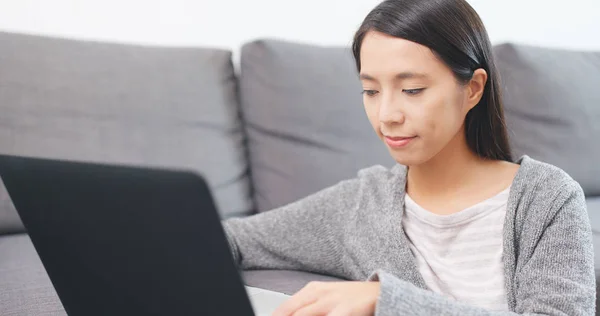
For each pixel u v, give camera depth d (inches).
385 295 23.6
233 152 58.6
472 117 33.3
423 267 33.7
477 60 31.0
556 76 67.9
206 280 20.4
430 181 34.0
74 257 23.9
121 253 21.8
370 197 37.3
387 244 34.7
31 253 44.9
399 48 29.0
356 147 59.4
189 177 18.8
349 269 37.5
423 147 29.8
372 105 30.6
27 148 51.4
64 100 53.6
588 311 28.2
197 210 19.2
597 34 83.7
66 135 52.7
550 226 30.9
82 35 63.3
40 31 61.7
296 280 38.8
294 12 70.7
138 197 20.0
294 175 57.9
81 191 21.5
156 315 22.5
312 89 59.8
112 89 55.3
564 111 67.1
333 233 38.7
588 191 67.7
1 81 52.4
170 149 55.5
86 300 25.2
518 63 67.5
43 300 35.8
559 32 82.4
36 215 23.9
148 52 58.7
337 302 23.8
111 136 53.9
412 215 34.6
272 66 60.0
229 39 68.7
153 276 21.5
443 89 29.5
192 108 57.6
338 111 59.7
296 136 58.8
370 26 30.1
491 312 25.2
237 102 61.4
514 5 79.6
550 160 66.2
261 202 58.2
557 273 29.5
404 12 29.5
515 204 31.9
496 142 33.9
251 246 40.3
